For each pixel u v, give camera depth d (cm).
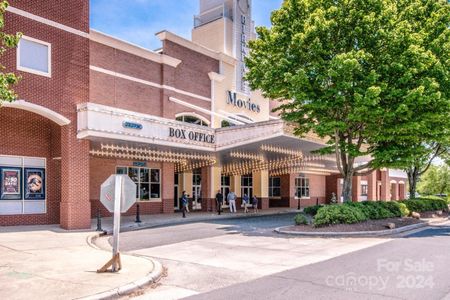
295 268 984
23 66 1664
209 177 3091
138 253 1223
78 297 713
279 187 4075
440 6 2123
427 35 1959
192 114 2864
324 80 1839
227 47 3325
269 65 2062
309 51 1856
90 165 2358
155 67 2642
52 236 1552
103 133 1839
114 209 918
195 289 803
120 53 2442
